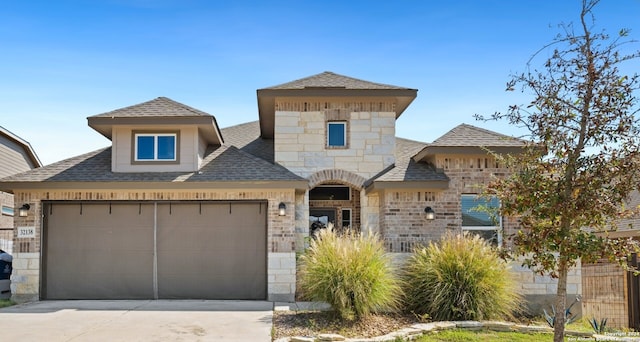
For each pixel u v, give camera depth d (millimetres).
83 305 13039
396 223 14500
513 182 7305
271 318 11188
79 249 14258
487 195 7883
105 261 14227
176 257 14258
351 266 10711
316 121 15977
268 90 15672
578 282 14172
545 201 6918
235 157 15625
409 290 11719
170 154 14828
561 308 7359
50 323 10664
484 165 14742
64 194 14234
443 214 14539
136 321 10883
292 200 14320
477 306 11086
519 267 14188
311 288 10891
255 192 14305
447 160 14766
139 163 14734
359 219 16984
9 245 21844
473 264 11336
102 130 15266
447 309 11109
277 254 14078
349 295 10758
